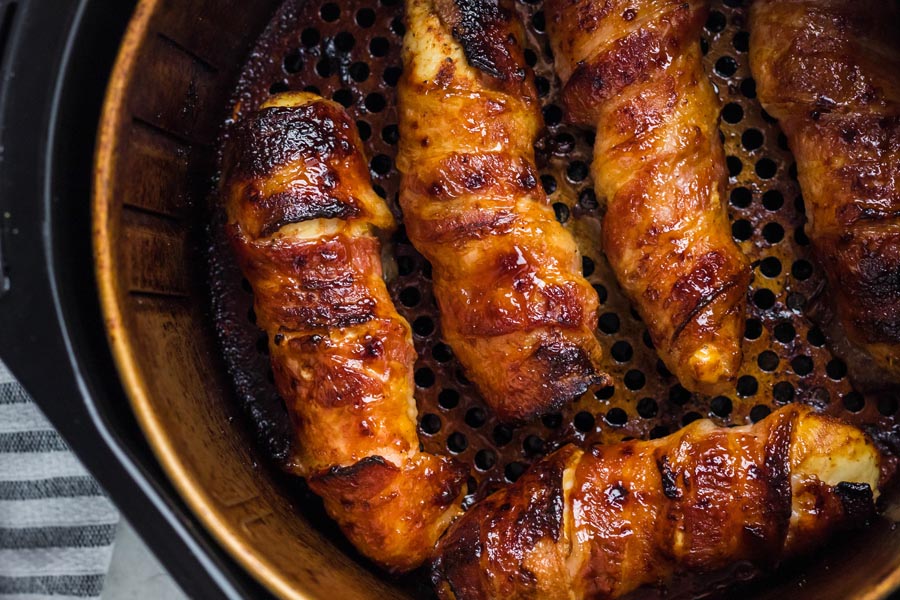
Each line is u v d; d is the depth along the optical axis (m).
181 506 0.34
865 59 0.36
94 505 0.44
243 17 0.38
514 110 0.37
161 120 0.36
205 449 0.35
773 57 0.36
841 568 0.35
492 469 0.38
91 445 0.33
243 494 0.35
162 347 0.35
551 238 0.36
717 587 0.36
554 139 0.39
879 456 0.35
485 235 0.36
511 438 0.38
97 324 0.34
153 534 0.33
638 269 0.36
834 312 0.37
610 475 0.35
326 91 0.39
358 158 0.37
